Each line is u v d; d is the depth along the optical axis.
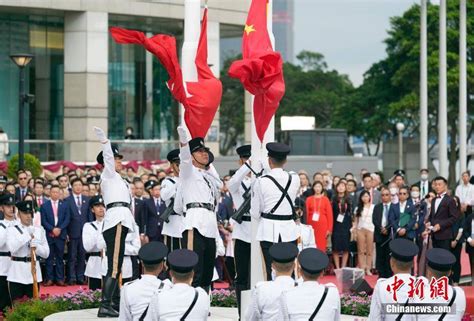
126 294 15.50
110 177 21.44
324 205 33.59
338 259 34.78
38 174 42.50
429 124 88.88
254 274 20.31
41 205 32.09
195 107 22.89
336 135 54.31
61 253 31.98
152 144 57.31
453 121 87.12
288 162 50.19
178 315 14.48
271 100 20.86
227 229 30.02
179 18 57.31
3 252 24.42
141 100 59.84
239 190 21.67
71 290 30.53
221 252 24.36
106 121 56.03
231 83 112.25
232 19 59.31
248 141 63.16
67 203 32.28
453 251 30.06
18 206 24.22
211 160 21.09
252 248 20.31
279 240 19.70
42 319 22.64
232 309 23.36
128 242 24.81
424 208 31.58
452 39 85.56
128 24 58.62
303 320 14.43
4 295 24.58
